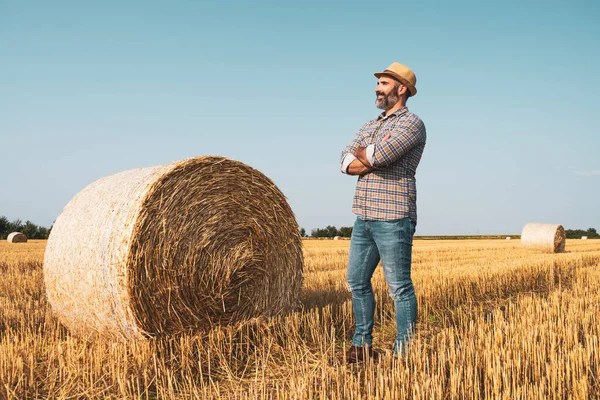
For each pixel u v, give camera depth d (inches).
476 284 327.3
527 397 122.9
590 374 144.8
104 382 145.3
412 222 161.9
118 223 182.7
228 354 178.4
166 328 187.0
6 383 141.3
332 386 133.2
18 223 1717.5
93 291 185.9
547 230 770.2
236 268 209.9
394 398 123.0
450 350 163.8
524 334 171.3
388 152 153.7
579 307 226.8
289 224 234.2
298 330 204.5
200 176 200.4
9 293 296.8
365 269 171.0
